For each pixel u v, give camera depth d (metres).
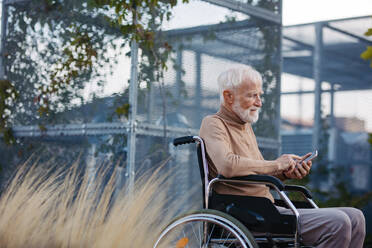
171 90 5.36
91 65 5.30
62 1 5.54
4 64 5.92
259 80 3.46
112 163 5.07
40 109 5.57
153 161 5.14
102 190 4.88
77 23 5.41
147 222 4.37
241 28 5.96
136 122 5.04
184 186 5.33
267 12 6.18
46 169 5.39
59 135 5.46
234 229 3.03
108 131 5.14
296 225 2.98
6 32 5.96
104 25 5.25
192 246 4.16
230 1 5.85
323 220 3.06
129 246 4.18
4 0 5.99
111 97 5.16
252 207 3.14
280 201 3.61
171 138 5.33
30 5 5.79
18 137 5.70
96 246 4.15
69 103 5.43
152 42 5.16
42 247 4.28
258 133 5.98
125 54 5.13
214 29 5.73
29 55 5.74
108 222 4.21
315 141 9.16
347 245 3.01
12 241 4.29
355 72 9.02
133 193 4.43
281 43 6.32
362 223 3.23
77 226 4.23
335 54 9.02
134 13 5.06
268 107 6.11
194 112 5.56
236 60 5.91
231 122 3.44
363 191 8.88
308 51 9.30
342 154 9.12
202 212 3.17
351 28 8.48
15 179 4.69
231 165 3.12
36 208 4.39
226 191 3.31
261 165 3.18
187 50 5.50
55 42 5.57
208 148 3.26
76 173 5.15
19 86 5.77
